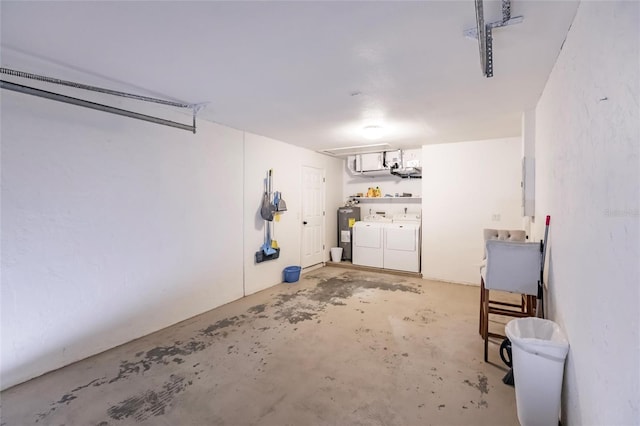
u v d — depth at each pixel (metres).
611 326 1.03
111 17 1.53
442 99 2.77
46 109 2.25
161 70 2.16
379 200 6.08
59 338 2.34
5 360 2.09
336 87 2.50
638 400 0.82
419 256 5.15
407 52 1.92
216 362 2.41
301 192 5.20
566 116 1.72
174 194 3.17
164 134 3.07
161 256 3.05
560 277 1.85
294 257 5.04
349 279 4.92
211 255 3.59
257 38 1.75
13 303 2.12
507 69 2.16
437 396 1.99
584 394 1.32
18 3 1.40
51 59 1.99
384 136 4.30
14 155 2.11
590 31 1.29
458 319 3.26
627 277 0.91
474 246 4.58
